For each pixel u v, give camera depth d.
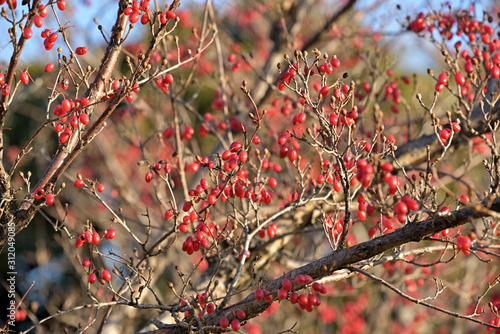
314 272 3.00
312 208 4.93
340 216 4.87
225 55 7.33
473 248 3.04
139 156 8.38
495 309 3.03
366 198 2.94
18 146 9.88
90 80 5.80
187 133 5.16
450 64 3.96
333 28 6.54
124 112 7.02
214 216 4.82
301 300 2.78
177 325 3.28
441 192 7.11
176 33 7.29
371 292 8.20
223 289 4.61
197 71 7.52
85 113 3.32
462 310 8.25
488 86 4.78
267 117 6.32
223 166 3.31
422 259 6.08
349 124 2.85
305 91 2.91
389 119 6.83
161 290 8.56
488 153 6.12
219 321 3.14
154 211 7.39
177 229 3.20
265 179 3.61
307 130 2.81
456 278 7.94
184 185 4.67
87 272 3.11
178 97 5.06
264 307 3.13
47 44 3.06
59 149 3.37
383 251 2.93
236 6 8.89
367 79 6.87
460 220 2.71
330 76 6.48
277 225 4.90
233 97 5.97
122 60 6.16
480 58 3.99
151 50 2.91
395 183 2.62
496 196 2.92
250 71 8.07
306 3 7.35
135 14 3.05
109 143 8.09
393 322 9.12
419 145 5.00
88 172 8.05
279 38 7.30
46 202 3.17
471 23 4.59
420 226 2.82
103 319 3.45
